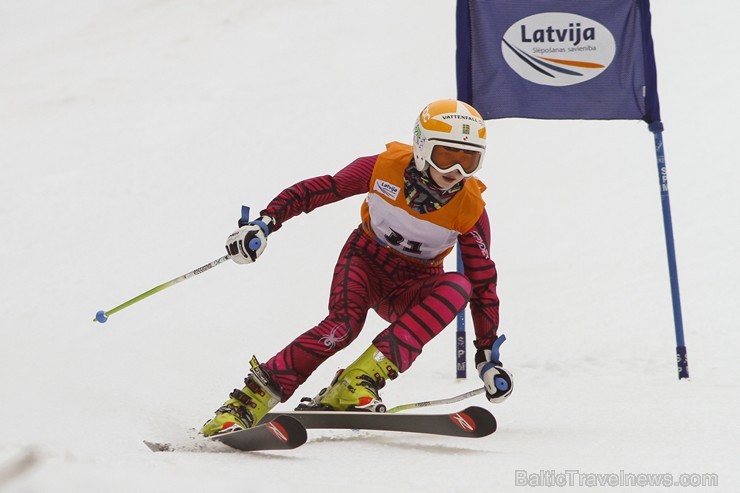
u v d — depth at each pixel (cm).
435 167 1234
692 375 1778
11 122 5809
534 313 2388
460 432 1138
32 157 4894
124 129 5288
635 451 1106
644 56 1959
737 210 3108
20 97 6475
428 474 970
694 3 6203
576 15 1966
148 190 4162
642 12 1955
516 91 1981
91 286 2925
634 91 1966
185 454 1080
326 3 7750
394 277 1348
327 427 1191
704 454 1075
